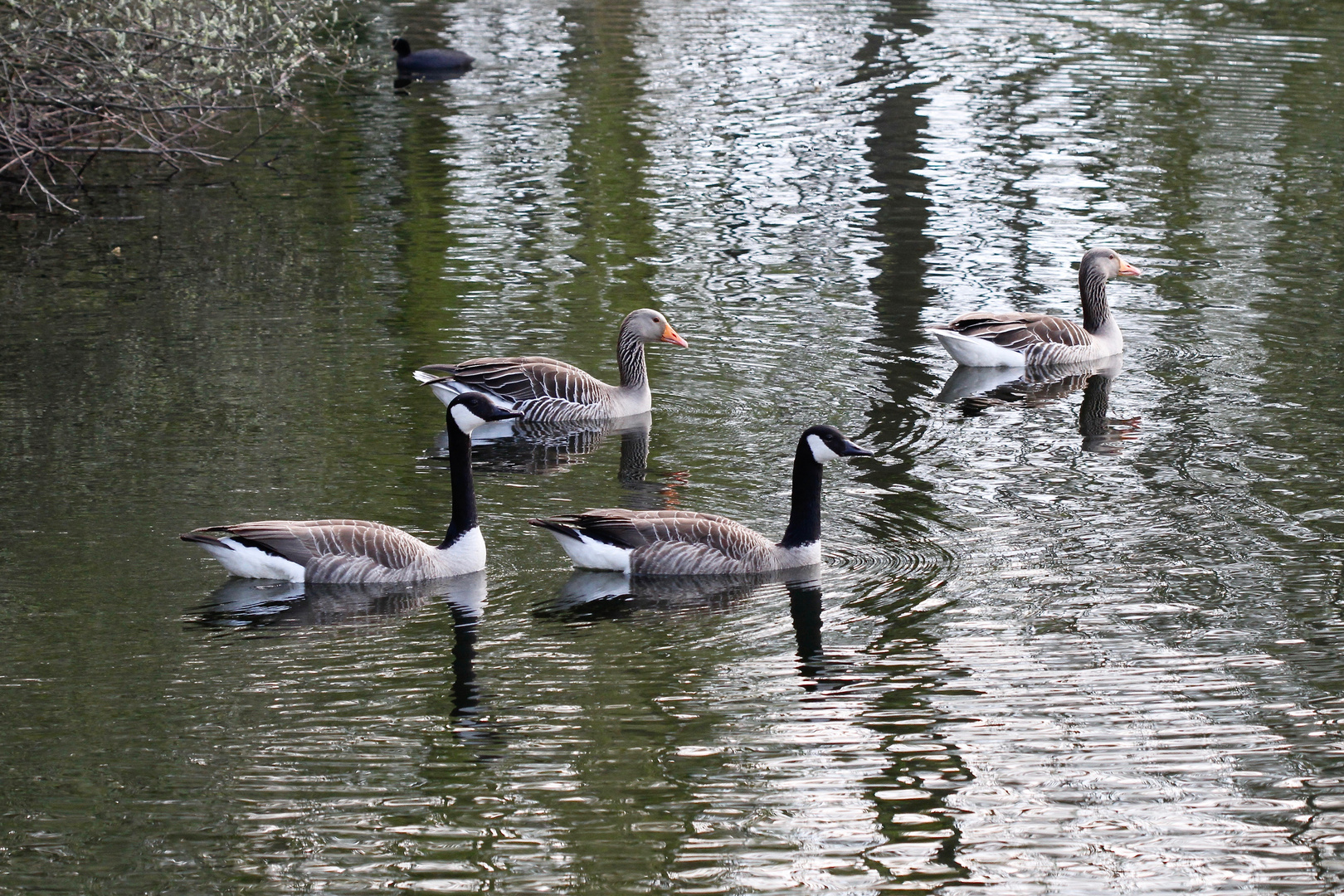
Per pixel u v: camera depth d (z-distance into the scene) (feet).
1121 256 78.69
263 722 36.45
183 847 31.68
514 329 69.56
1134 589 43.98
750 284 75.72
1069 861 31.53
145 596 43.04
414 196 90.43
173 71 90.99
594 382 60.29
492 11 144.77
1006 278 76.33
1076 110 105.91
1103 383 63.98
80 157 100.73
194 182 94.73
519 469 54.75
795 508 46.24
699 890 30.45
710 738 36.14
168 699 37.42
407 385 62.44
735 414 60.23
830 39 129.39
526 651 40.37
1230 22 132.36
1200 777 34.53
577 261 79.00
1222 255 78.95
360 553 44.01
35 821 32.55
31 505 48.96
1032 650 40.45
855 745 35.81
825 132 101.96
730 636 41.39
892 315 71.61
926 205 87.15
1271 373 63.67
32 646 39.86
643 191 90.58
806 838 32.24
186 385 61.52
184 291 74.02
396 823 32.63
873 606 43.19
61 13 87.30
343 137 103.86
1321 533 47.67
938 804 33.50
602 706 37.60
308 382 62.34
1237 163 93.76
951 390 63.10
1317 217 84.48
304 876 30.81
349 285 75.10
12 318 69.62
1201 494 51.03
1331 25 130.52
